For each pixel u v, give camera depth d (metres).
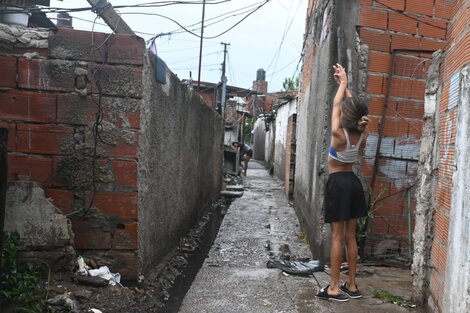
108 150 4.06
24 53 3.99
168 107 5.27
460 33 2.85
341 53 4.91
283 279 4.46
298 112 9.72
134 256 4.12
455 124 2.87
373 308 3.60
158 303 3.98
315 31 6.79
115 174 4.07
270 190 14.19
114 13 4.60
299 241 6.71
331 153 3.78
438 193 3.33
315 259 5.38
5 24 4.27
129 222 4.09
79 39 4.00
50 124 4.04
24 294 3.32
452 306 2.58
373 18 4.97
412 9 5.02
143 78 4.09
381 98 5.03
